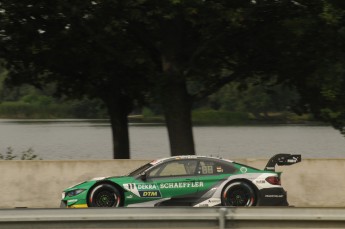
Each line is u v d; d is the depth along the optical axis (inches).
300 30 1248.8
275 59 1460.4
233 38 1417.3
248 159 1101.1
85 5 1272.1
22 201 1084.5
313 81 1338.6
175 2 1138.0
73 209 506.6
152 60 1499.8
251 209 503.2
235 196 897.5
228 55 1523.1
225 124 6117.1
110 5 1244.5
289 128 5497.1
